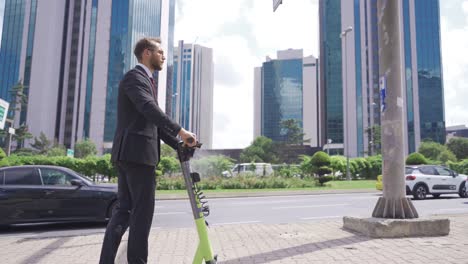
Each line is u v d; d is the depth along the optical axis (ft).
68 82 301.02
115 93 290.97
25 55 292.40
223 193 60.39
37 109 281.54
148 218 8.44
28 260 14.94
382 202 19.42
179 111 559.38
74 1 310.24
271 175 90.43
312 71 529.04
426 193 52.80
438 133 352.28
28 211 26.55
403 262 12.85
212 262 6.94
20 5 301.84
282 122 358.02
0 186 26.48
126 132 8.38
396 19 20.03
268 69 556.51
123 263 13.37
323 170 86.99
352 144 363.35
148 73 8.93
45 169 28.40
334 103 379.35
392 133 19.33
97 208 28.30
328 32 389.19
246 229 22.16
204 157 92.53
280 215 33.99
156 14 330.54
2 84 292.61
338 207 40.57
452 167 132.98
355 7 376.07
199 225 7.02
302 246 16.25
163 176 79.82
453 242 16.25
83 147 244.01
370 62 364.17
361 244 16.06
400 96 19.54
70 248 17.60
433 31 362.94
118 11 298.76
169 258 14.78
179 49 576.61
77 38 304.91
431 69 359.46
